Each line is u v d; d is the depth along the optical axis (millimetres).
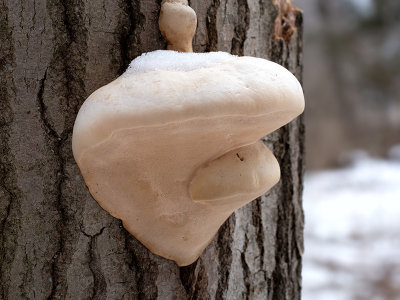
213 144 526
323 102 4867
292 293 748
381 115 4988
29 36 583
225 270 669
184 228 585
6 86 584
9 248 602
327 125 4762
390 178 3803
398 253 2297
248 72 514
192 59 539
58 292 607
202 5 626
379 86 4988
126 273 616
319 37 4922
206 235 604
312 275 2068
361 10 4824
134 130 501
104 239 607
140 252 616
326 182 3861
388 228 2650
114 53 594
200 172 548
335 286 1966
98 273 610
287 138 722
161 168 543
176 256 618
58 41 585
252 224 693
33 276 604
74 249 604
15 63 583
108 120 500
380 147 4824
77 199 600
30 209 597
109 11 590
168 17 575
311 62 4941
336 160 4566
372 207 3031
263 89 507
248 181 547
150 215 582
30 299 606
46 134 591
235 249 676
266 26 685
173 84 501
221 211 575
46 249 602
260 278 709
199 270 645
